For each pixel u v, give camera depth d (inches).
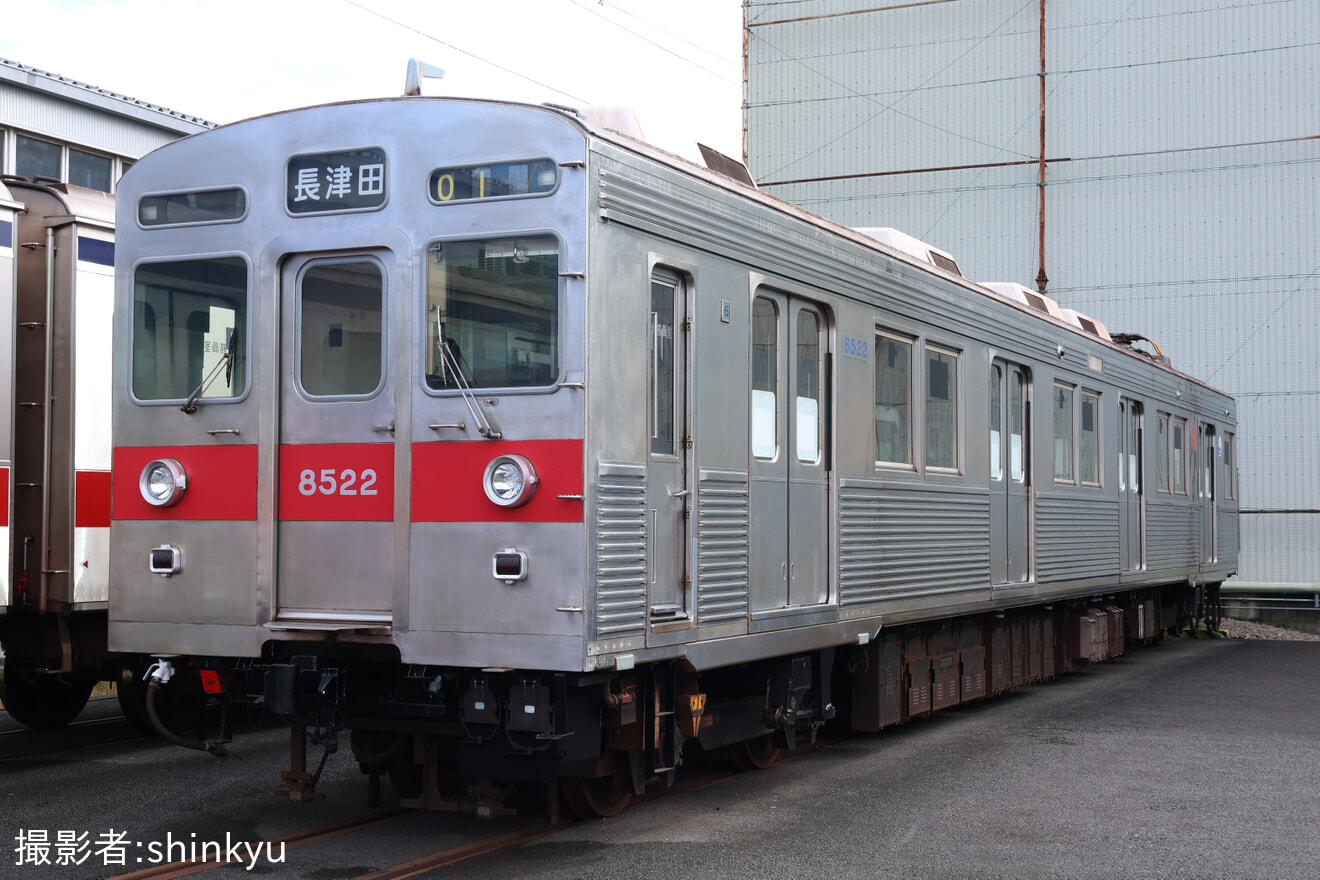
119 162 737.6
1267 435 837.2
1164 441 614.9
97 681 378.0
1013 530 421.4
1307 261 829.8
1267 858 235.8
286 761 332.2
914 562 346.9
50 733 384.8
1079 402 489.4
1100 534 510.9
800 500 291.9
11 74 661.3
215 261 244.4
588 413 215.9
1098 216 872.3
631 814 267.7
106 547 350.0
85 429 345.4
